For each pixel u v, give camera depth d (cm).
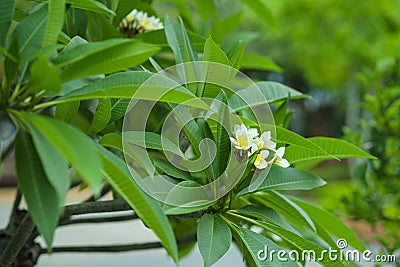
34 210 134
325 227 196
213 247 154
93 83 145
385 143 260
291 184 176
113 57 136
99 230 381
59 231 377
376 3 541
